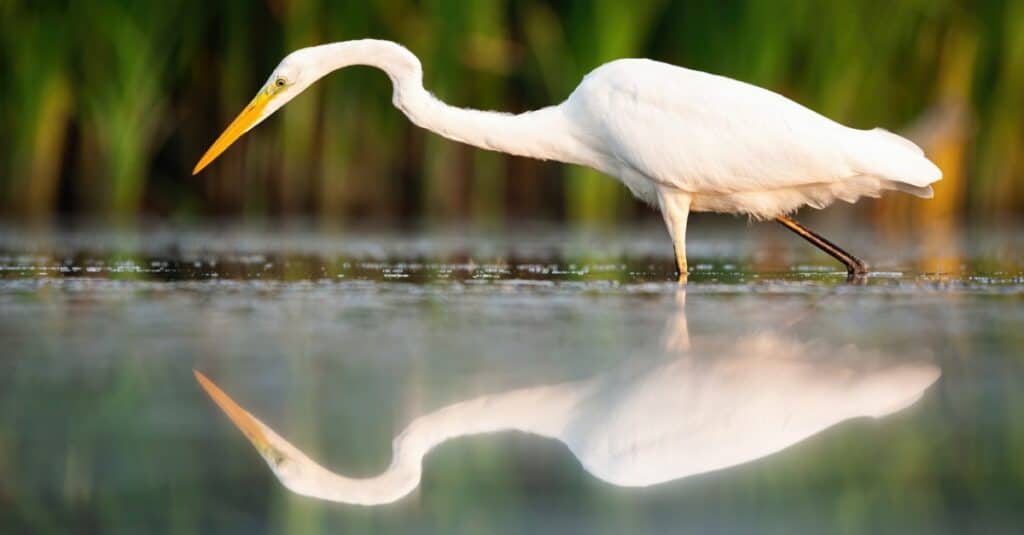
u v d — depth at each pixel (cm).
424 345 839
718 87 1199
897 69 2039
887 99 2039
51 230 1836
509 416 662
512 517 518
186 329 901
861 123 2017
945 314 979
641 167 1202
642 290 1130
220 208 2170
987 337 876
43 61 1970
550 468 583
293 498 543
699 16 1916
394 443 614
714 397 700
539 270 1333
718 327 912
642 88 1202
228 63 2006
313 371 758
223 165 2156
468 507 532
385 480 568
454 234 1825
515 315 970
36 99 1992
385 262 1414
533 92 2069
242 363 781
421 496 549
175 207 2172
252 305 1021
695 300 1059
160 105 2059
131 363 778
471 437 629
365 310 996
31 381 727
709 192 1214
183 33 1997
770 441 624
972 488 552
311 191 2148
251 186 2145
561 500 539
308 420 652
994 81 2042
